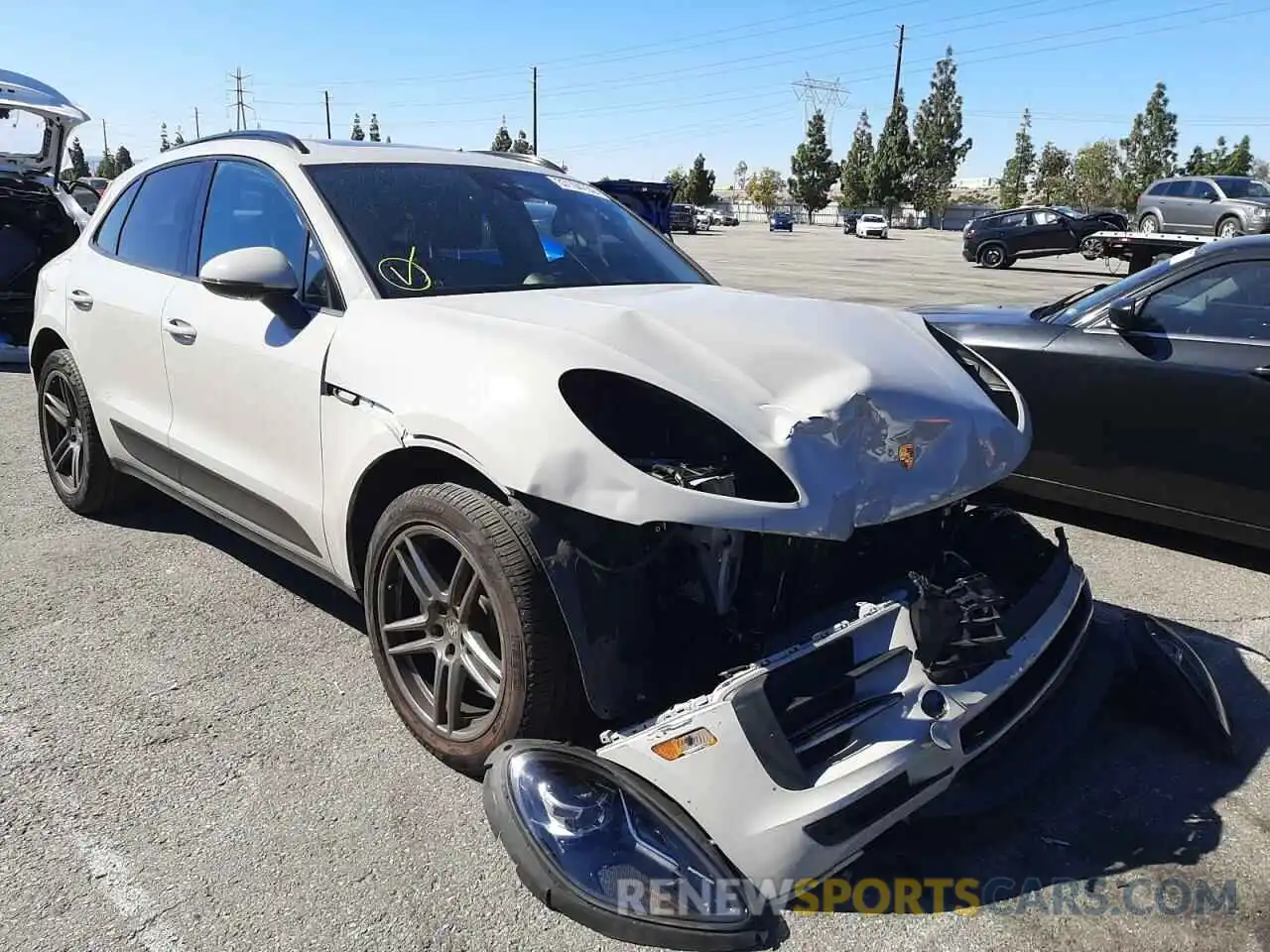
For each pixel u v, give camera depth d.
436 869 2.40
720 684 2.21
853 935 2.23
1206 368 4.39
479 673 2.61
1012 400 3.14
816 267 25.97
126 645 3.47
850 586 2.66
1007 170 96.75
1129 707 3.12
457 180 3.61
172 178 4.01
